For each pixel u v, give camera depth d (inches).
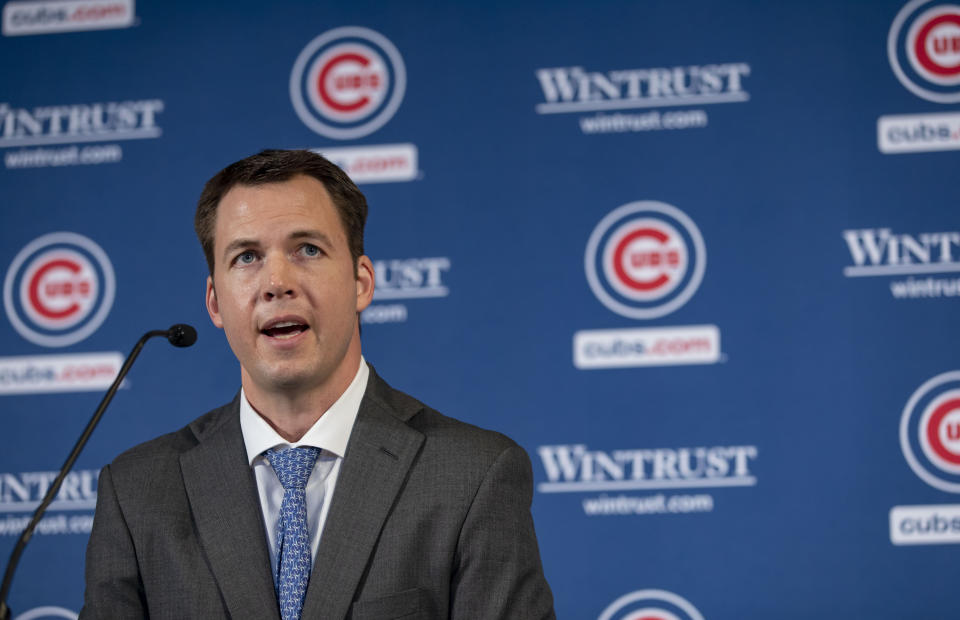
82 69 428.5
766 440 383.9
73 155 424.2
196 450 202.2
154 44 428.5
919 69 394.9
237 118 421.4
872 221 389.1
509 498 193.6
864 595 374.0
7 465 409.4
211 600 185.0
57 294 417.4
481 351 399.9
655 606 382.0
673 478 386.6
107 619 186.9
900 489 376.8
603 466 389.7
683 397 389.4
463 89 414.6
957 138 390.6
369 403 203.3
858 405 381.4
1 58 430.3
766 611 376.8
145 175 421.7
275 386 189.9
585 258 400.5
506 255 403.9
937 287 383.9
